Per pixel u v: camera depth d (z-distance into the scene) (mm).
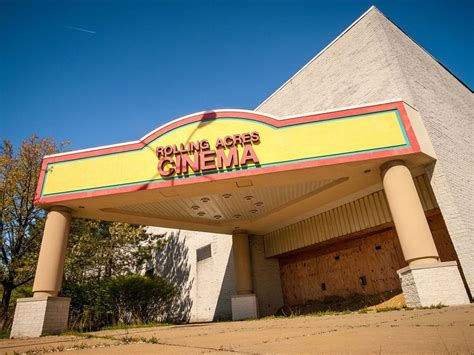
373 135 9469
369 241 13125
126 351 3053
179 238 21906
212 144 10281
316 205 13055
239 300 14453
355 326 4199
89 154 10789
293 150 9742
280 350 2432
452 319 3965
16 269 12383
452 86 14875
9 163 14188
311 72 15578
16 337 8508
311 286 15289
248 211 13641
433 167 9727
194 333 5324
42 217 14039
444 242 10469
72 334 7922
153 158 10406
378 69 12227
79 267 15562
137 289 13586
